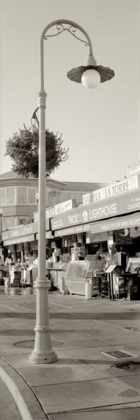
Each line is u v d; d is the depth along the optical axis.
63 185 34.47
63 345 7.35
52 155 20.52
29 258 23.64
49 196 32.22
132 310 11.74
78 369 5.76
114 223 12.49
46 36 7.00
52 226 17.25
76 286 16.23
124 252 15.20
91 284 15.27
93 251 18.12
